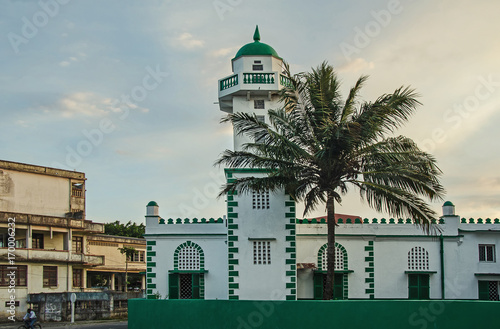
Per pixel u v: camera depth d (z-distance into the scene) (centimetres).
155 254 3394
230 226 3128
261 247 3122
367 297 3356
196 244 3400
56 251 4853
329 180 2744
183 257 3391
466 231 3438
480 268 3416
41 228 4847
